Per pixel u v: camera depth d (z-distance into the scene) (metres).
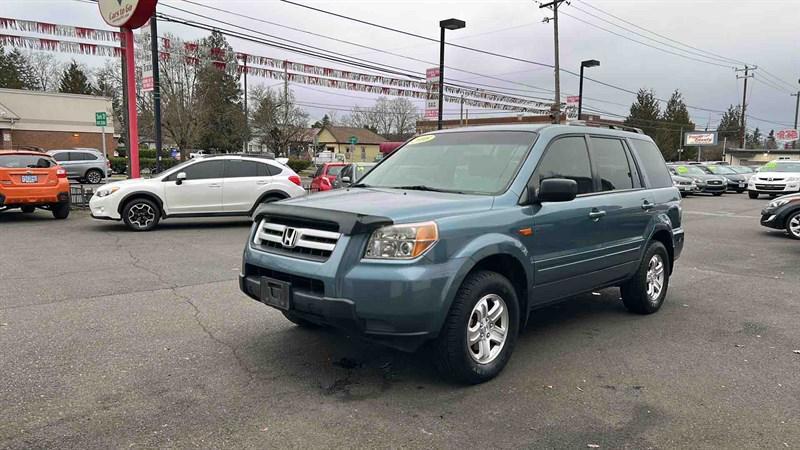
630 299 5.77
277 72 17.25
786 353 4.72
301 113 52.62
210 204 11.91
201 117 40.59
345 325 3.51
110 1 14.04
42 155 12.51
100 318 5.30
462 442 3.12
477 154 4.74
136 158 14.80
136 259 8.34
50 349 4.44
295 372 4.09
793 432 3.31
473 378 3.87
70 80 75.31
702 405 3.67
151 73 15.27
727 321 5.68
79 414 3.36
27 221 12.70
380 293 3.42
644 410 3.58
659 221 5.83
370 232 3.51
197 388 3.77
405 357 4.43
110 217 11.27
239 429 3.22
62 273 7.28
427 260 3.51
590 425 3.36
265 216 4.17
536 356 4.56
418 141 5.38
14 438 3.05
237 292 6.39
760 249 10.66
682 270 8.49
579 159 4.98
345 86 18.55
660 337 5.12
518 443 3.12
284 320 5.34
